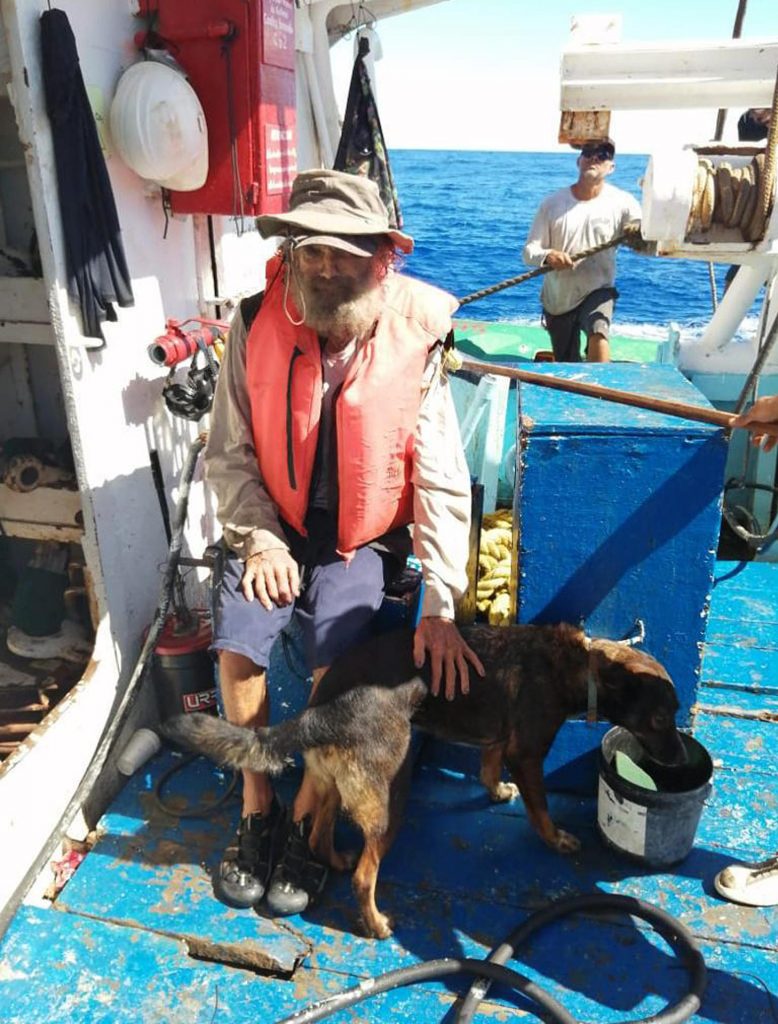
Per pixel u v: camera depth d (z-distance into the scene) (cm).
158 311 344
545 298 577
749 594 409
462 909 251
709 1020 217
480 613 368
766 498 500
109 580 315
